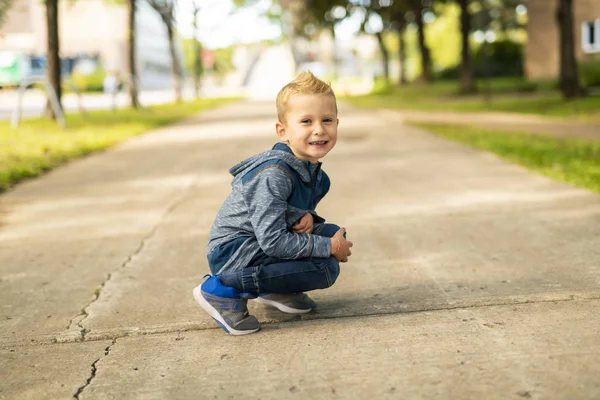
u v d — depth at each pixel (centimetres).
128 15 2223
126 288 361
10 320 319
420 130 1207
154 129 1419
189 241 461
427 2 3516
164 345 279
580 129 1136
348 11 3222
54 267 409
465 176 682
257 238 264
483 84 3055
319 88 264
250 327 285
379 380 234
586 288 321
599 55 2803
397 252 411
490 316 291
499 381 227
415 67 5719
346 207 553
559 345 254
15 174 752
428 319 292
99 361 267
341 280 360
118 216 551
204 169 800
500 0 3534
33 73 4347
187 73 6184
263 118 1678
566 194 560
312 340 275
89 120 1586
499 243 418
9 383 250
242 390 233
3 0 1783
